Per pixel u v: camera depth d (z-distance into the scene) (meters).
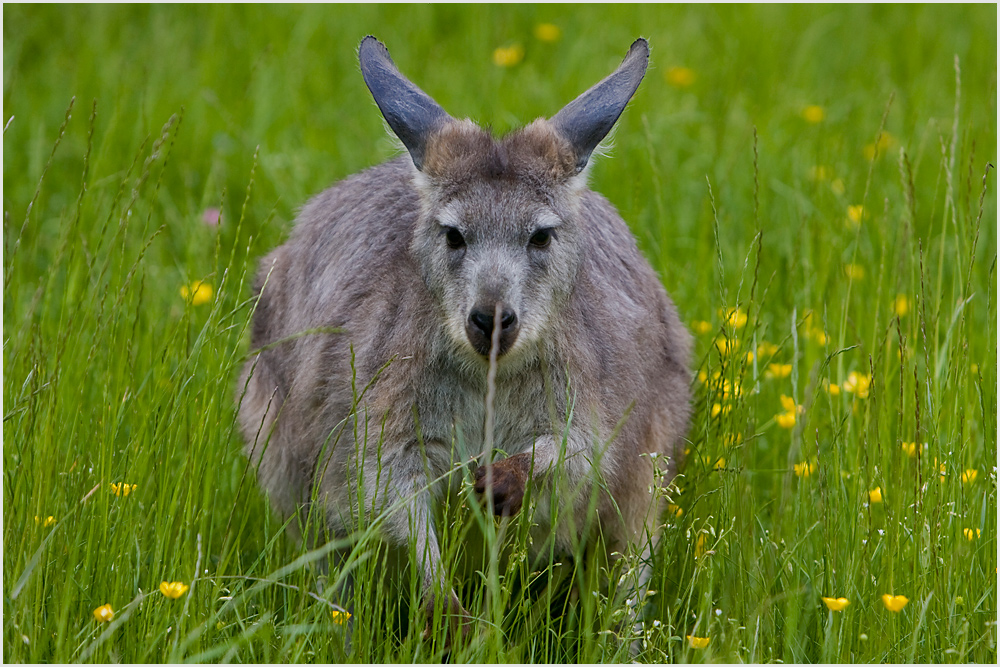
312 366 9.17
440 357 8.72
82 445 8.84
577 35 18.45
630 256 10.04
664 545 9.03
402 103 8.88
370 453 8.66
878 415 8.76
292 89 16.45
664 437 9.77
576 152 8.74
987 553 8.68
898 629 7.89
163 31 18.22
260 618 7.82
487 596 7.76
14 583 7.59
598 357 8.94
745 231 13.44
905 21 19.88
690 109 16.20
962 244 11.13
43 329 9.98
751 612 7.70
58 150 15.16
